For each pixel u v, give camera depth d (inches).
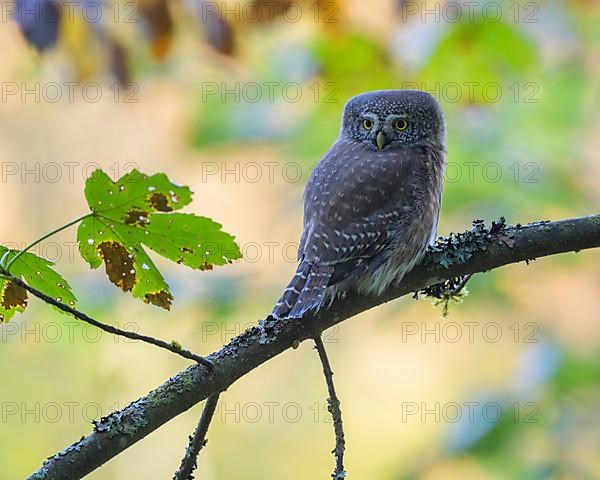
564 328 507.5
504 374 611.2
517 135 490.3
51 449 625.9
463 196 468.8
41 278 212.1
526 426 438.0
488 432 434.0
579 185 488.4
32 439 624.4
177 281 454.3
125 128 680.4
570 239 262.1
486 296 493.0
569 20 505.0
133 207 202.2
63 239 677.9
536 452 440.5
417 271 278.7
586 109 503.5
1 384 622.8
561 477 430.6
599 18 502.6
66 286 214.1
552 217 481.1
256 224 626.5
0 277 193.9
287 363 674.2
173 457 633.0
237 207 634.8
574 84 501.7
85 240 207.9
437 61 444.8
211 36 387.9
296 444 665.0
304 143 499.2
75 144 697.6
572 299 510.6
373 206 320.2
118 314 450.3
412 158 340.2
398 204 322.3
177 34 385.1
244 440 661.3
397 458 649.6
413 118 355.9
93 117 689.6
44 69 492.1
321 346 251.1
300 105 516.4
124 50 376.5
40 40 358.6
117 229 206.1
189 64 510.9
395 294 283.7
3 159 687.7
